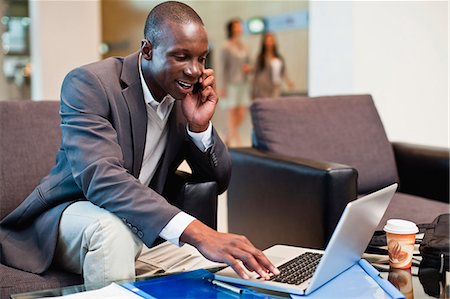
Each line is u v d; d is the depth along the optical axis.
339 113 2.70
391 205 2.39
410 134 3.70
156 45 1.61
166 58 1.59
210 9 8.39
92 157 1.56
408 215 2.24
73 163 1.59
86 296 1.31
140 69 1.74
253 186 2.47
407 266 1.54
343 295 1.31
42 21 4.46
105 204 1.53
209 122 1.85
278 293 1.34
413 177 2.78
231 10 8.22
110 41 9.75
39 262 1.64
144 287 1.38
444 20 3.71
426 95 3.72
